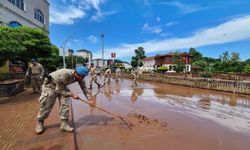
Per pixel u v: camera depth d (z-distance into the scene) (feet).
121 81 79.97
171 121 20.90
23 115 18.63
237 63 143.54
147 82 80.84
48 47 53.36
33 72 32.04
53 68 77.66
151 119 21.22
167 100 34.65
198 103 32.60
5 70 57.41
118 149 13.62
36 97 28.68
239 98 39.55
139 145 14.39
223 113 25.71
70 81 14.92
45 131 14.48
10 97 28.37
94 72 46.96
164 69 134.51
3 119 17.29
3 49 27.17
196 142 15.46
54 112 19.90
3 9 72.33
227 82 48.39
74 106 25.94
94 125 17.99
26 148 11.62
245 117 23.84
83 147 13.69
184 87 60.64
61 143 12.39
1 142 12.41
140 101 32.63
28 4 96.32
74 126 17.53
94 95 37.83
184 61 169.27
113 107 26.78
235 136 17.13
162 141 15.34
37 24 107.86
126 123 18.86
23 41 47.16
